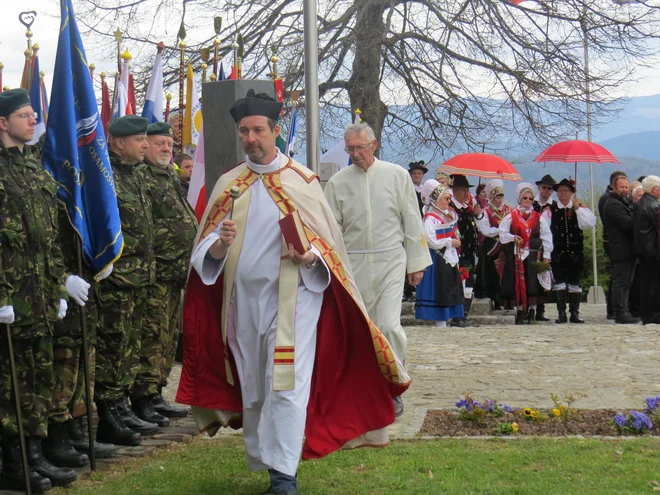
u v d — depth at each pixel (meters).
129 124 7.34
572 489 5.69
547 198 16.73
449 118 25.02
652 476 5.95
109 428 7.13
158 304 7.79
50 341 6.02
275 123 6.11
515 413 8.05
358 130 8.45
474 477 6.04
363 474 6.20
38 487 5.90
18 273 5.74
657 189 15.38
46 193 5.98
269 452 5.61
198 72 24.11
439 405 8.57
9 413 5.84
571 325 15.60
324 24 24.19
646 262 15.43
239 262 5.91
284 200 5.98
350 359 6.03
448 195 14.53
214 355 6.13
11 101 5.78
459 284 14.63
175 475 6.27
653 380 9.66
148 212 7.42
